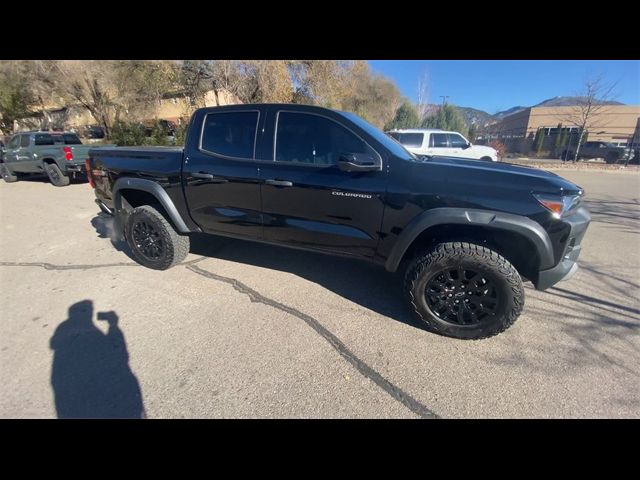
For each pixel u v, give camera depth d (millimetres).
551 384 2029
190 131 3209
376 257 2682
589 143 22375
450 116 36344
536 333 2529
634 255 4109
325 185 2619
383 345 2402
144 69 15445
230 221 3158
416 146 10883
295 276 3512
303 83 17672
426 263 2391
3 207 6898
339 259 3965
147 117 17141
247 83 14961
